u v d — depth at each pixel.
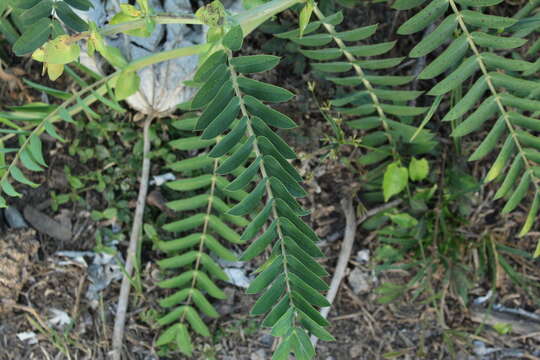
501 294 2.08
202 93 1.21
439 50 2.01
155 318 1.96
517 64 1.40
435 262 2.00
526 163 1.52
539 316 2.07
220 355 1.99
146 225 1.92
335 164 2.00
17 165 1.90
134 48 1.80
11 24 1.80
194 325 1.91
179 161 1.90
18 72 1.91
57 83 1.94
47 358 1.89
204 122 1.23
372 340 2.04
